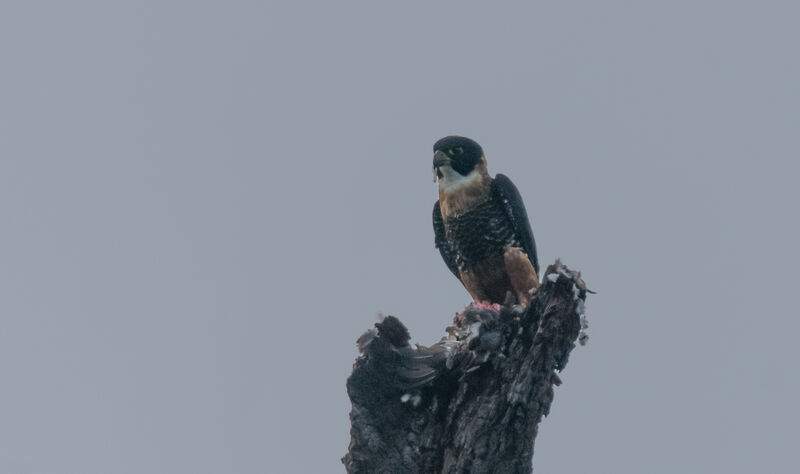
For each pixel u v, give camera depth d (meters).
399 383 13.52
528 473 13.01
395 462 13.37
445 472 13.02
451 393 13.51
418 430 13.55
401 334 13.54
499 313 13.12
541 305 12.78
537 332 12.66
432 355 13.47
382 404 13.59
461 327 13.91
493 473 12.80
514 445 12.85
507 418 12.75
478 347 12.98
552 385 13.13
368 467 13.41
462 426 13.03
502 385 12.90
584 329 12.88
